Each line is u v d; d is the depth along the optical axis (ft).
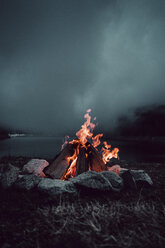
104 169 16.26
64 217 9.04
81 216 9.13
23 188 12.35
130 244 7.11
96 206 10.23
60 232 7.83
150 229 8.09
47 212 9.44
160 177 17.80
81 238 7.47
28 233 7.81
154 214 9.20
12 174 13.58
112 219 8.84
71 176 16.16
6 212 9.55
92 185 11.61
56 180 12.59
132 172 14.11
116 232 7.91
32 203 10.61
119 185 12.75
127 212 9.59
